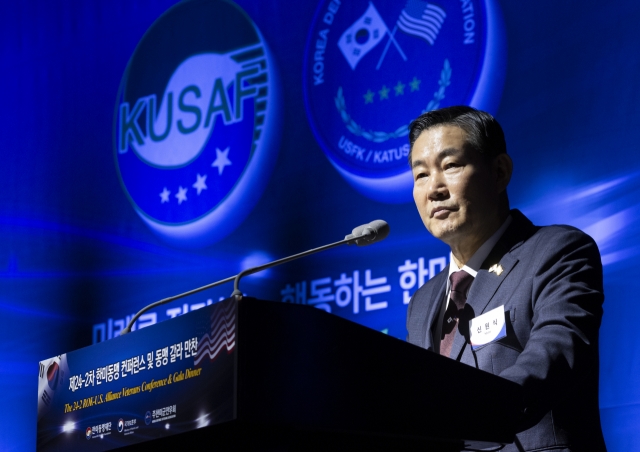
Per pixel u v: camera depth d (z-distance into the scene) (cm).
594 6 423
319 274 487
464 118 234
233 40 556
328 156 500
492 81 446
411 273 455
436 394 155
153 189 570
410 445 164
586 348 182
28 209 624
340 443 157
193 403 146
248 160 532
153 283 556
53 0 645
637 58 407
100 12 624
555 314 190
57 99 629
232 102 548
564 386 176
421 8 480
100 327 573
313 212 498
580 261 205
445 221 228
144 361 160
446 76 463
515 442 180
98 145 604
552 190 417
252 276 512
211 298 528
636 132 400
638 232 391
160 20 594
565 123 420
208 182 546
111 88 607
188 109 566
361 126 490
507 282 213
